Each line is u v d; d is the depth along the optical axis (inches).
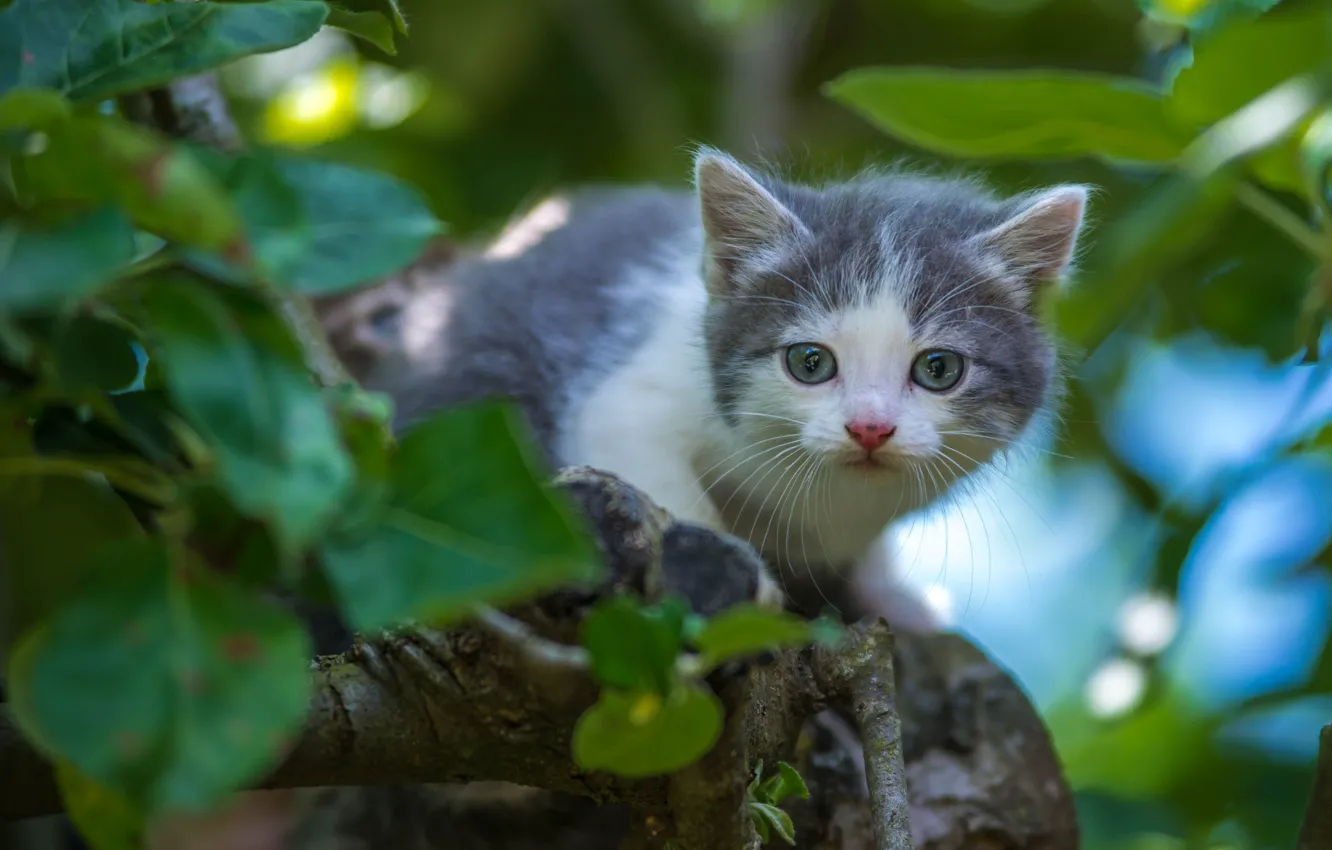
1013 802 30.4
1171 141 30.8
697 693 22.0
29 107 18.1
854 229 32.6
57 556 27.3
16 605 27.9
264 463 17.6
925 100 30.5
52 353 20.2
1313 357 31.5
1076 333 31.2
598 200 36.0
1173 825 34.1
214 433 17.6
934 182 34.5
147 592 18.5
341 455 18.4
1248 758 34.4
